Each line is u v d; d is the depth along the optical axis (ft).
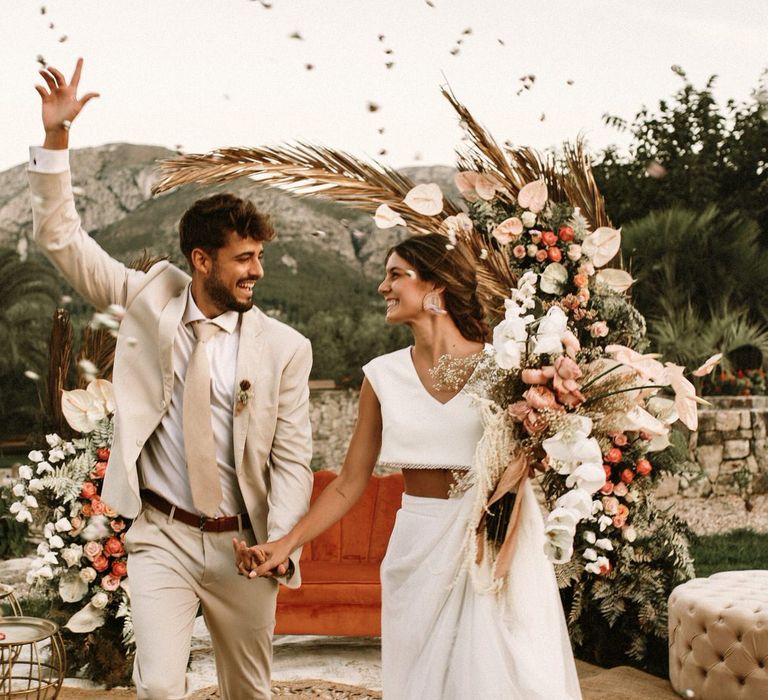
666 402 14.38
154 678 9.66
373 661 17.83
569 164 17.74
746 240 49.85
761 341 47.11
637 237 48.88
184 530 10.35
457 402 9.47
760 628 13.66
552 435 9.16
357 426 10.33
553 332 9.27
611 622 16.26
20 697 14.83
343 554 19.57
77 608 16.22
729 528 31.68
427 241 9.80
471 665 8.71
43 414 16.83
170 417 10.32
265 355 10.52
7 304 57.82
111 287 10.35
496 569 9.06
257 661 10.98
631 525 16.22
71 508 15.85
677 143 61.57
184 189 144.77
